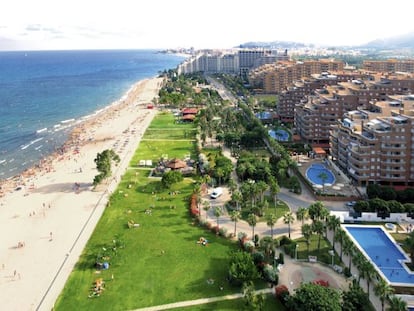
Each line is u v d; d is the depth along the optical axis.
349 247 114.38
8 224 154.75
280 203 164.88
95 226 149.38
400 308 87.50
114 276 116.00
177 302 103.44
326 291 95.44
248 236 137.38
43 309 103.50
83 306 103.25
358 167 175.62
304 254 124.88
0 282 116.38
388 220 146.00
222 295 105.75
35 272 120.75
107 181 197.25
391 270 115.44
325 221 135.38
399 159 171.75
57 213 163.12
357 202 149.38
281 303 102.00
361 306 94.25
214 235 139.12
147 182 193.75
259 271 112.44
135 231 143.75
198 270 117.69
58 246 136.00
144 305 102.69
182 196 175.25
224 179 190.12
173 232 142.12
